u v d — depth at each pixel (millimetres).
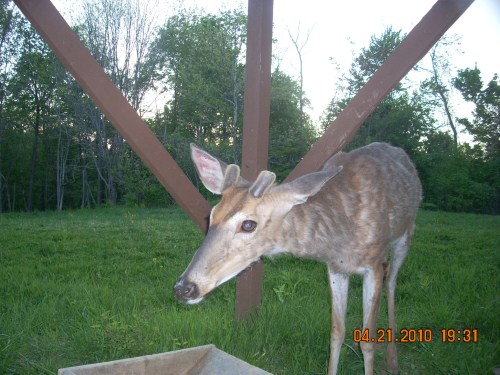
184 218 4895
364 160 1218
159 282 2021
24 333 1374
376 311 1159
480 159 8484
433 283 1914
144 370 963
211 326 1382
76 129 9266
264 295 1770
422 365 1301
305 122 7543
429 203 7348
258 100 1355
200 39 6648
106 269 2256
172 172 1351
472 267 2201
